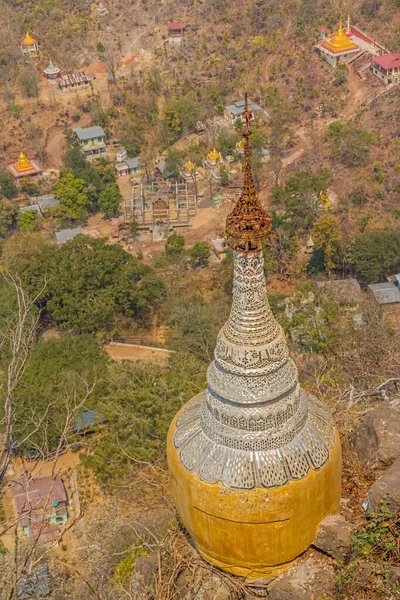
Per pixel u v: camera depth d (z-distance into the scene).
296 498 20.45
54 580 48.09
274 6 157.00
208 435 21.17
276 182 115.69
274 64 146.12
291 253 97.62
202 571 22.81
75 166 120.12
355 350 45.12
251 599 22.12
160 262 95.00
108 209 113.94
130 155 133.38
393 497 22.27
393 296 85.44
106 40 162.62
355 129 122.38
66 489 55.91
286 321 59.38
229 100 143.75
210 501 20.73
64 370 60.72
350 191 110.38
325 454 21.02
